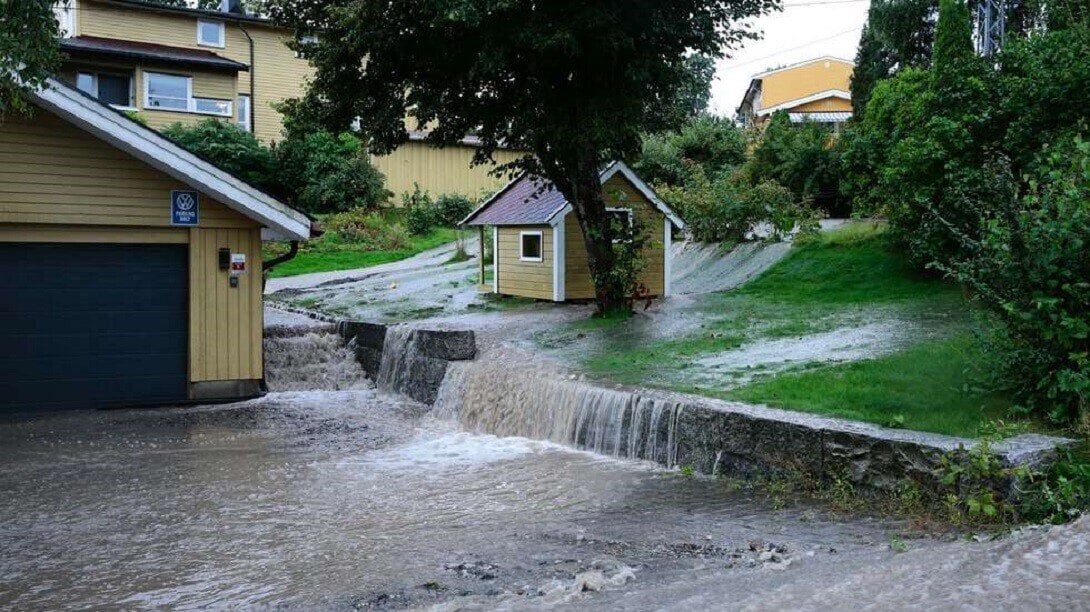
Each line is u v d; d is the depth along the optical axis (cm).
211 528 827
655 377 1212
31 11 1098
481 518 841
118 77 3359
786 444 889
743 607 480
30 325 1454
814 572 591
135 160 1492
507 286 2217
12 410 1445
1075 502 675
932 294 1636
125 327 1517
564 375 1277
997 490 716
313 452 1184
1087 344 834
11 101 1230
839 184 2391
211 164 1512
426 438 1278
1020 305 869
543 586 617
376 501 918
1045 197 883
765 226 2339
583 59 1631
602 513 842
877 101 2292
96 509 899
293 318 2123
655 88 1723
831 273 1917
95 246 1491
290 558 732
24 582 688
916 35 3766
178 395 1555
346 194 3641
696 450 991
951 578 491
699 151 3472
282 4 1722
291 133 1852
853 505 806
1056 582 455
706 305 1822
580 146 1677
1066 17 1571
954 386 984
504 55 1526
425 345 1573
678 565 668
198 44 3688
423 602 614
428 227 3647
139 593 659
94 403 1498
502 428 1308
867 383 1043
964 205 1116
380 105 1753
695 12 1633
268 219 1559
